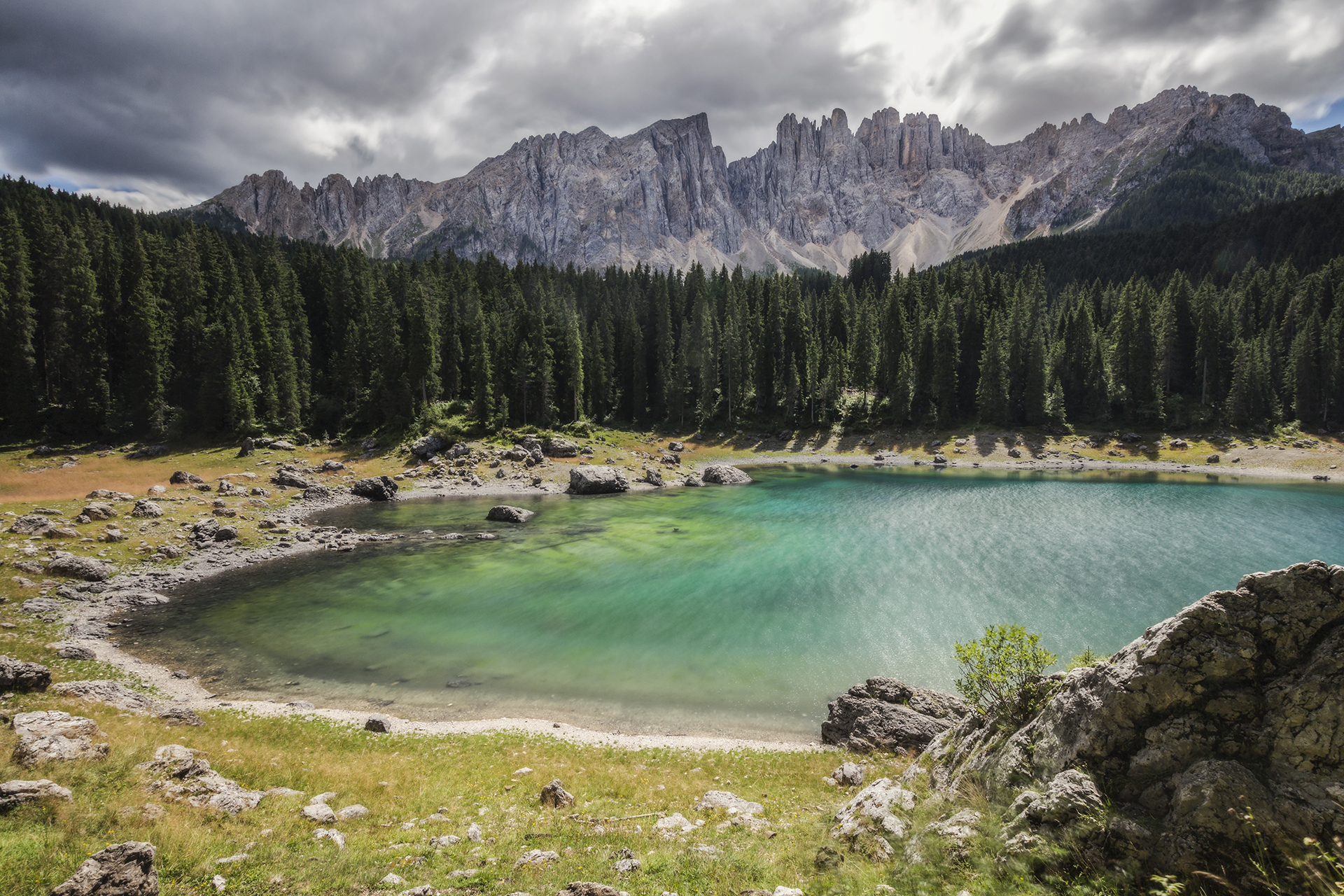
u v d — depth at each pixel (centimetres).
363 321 12075
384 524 6631
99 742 1725
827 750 2291
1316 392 11594
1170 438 11638
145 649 3316
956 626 3581
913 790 1499
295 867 1139
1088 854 898
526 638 3519
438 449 10125
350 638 3522
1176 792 900
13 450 8162
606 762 2164
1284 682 927
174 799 1452
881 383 14462
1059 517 6662
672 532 6119
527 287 17175
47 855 1055
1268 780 875
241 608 3991
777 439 13700
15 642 3088
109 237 11188
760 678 3039
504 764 2094
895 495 8275
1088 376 12825
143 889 964
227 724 2305
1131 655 1076
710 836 1413
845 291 18650
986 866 943
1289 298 13625
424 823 1523
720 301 17462
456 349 12225
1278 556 4962
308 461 9506
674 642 3456
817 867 1143
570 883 1041
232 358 9906
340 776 1866
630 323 15200
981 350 13950
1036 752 1147
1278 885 774
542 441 10881
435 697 2847
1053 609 3806
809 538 5781
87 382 9175
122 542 4941
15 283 8681
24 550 4391
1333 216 17388
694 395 15288
